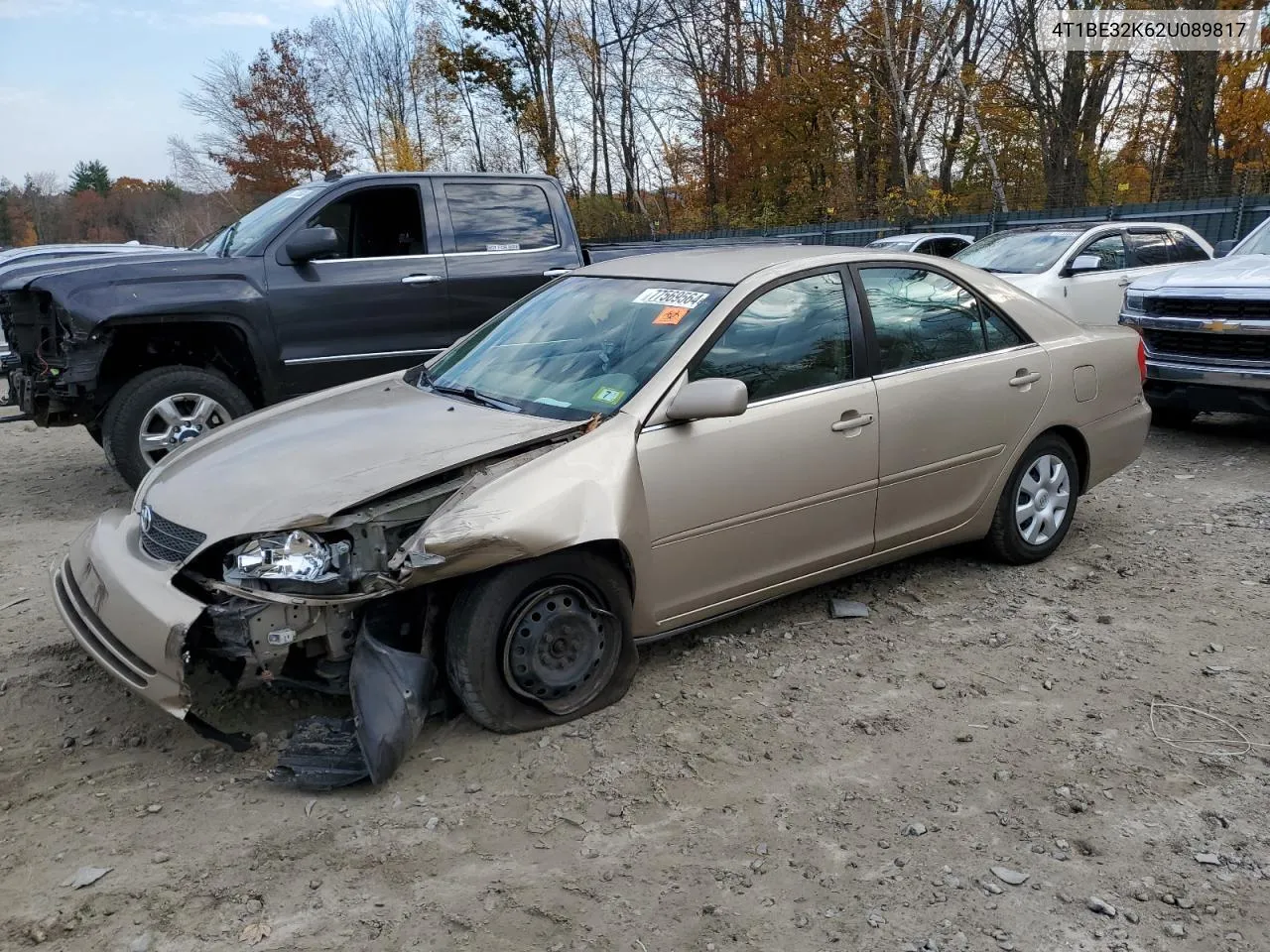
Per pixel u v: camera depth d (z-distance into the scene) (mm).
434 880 2822
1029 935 2594
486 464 3512
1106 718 3676
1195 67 21703
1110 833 3008
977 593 4852
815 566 4277
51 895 2762
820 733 3594
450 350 4801
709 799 3193
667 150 37000
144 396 6441
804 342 4180
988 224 19641
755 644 4316
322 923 2648
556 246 7887
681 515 3748
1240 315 7148
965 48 28062
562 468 3457
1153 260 11109
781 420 4004
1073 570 5148
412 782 3279
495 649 3393
